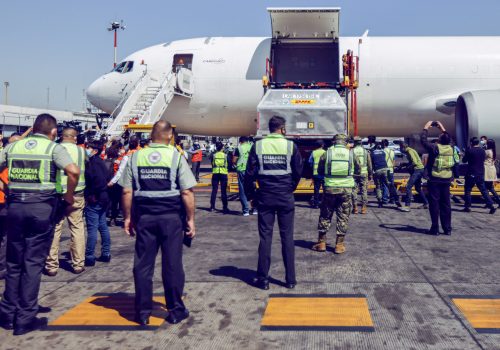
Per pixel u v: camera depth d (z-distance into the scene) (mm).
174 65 16828
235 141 37250
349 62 13555
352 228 7883
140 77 17031
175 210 3777
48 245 3846
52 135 3973
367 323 3707
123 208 3861
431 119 16172
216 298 4371
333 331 3561
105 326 3734
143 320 3740
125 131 14266
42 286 4863
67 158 3838
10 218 3703
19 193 3713
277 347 3295
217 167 9938
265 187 4648
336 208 6117
